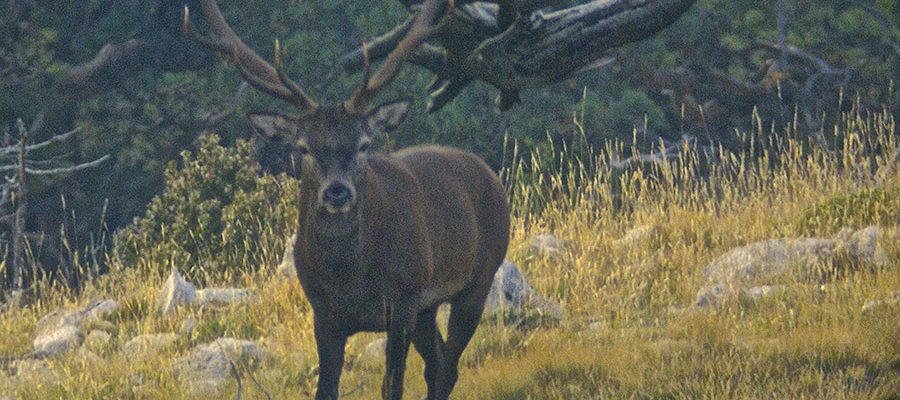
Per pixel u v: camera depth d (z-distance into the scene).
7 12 23.95
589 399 8.77
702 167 23.58
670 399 8.74
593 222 15.48
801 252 12.45
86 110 23.70
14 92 23.72
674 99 24.83
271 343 11.23
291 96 7.88
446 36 9.80
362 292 7.96
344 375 10.20
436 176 8.61
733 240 13.80
